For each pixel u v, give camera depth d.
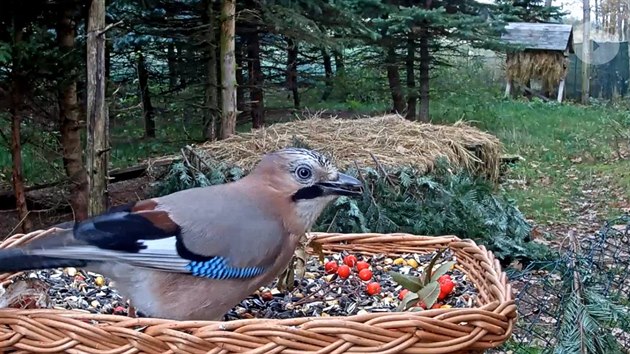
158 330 0.43
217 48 2.12
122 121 2.41
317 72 3.01
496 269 0.55
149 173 1.45
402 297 0.58
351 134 1.57
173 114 2.45
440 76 3.76
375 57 2.84
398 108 2.96
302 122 1.70
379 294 0.62
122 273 0.49
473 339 0.45
